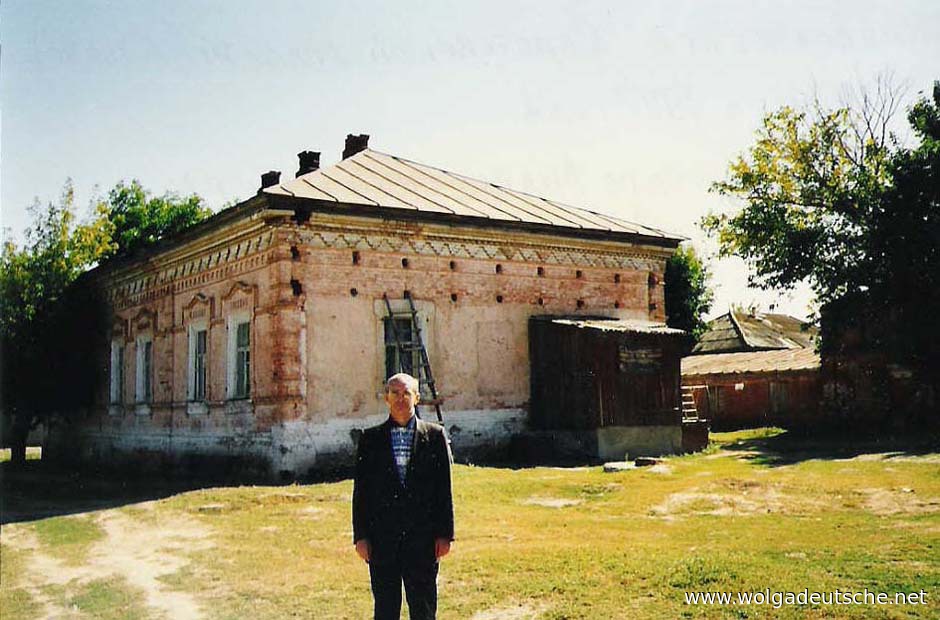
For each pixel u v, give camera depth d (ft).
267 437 64.18
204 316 74.95
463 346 72.95
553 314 78.84
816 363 101.86
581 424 71.41
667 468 58.80
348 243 67.31
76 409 99.30
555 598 25.67
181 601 27.84
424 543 20.86
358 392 66.39
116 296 94.48
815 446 75.10
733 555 29.86
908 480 47.39
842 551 30.01
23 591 29.91
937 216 83.05
